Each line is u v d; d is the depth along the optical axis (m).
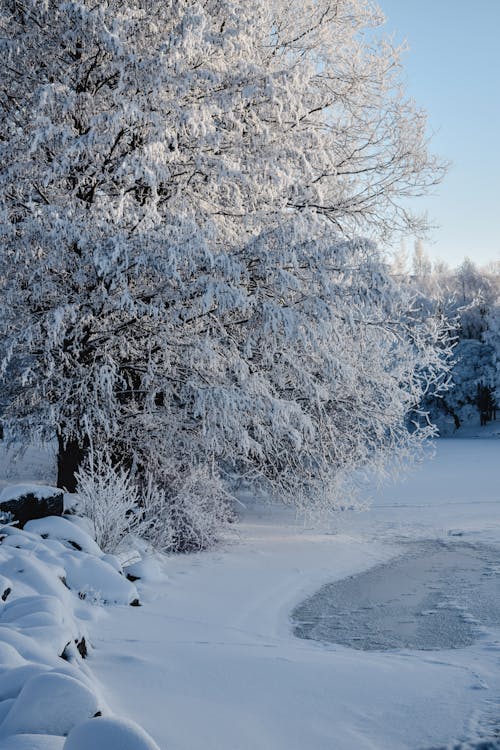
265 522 16.83
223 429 12.02
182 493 12.39
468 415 67.12
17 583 6.57
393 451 14.77
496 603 8.38
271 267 11.12
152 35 12.45
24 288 11.75
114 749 2.60
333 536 14.38
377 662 5.37
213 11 13.07
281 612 8.20
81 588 7.86
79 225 10.81
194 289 11.17
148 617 7.27
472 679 4.80
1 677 3.47
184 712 3.90
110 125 11.09
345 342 13.29
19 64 12.46
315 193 13.55
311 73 12.54
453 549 12.74
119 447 13.05
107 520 10.32
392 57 15.35
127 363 12.58
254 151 12.77
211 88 12.37
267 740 3.56
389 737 3.64
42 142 11.02
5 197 11.87
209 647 5.62
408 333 13.84
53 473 19.95
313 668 4.99
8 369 12.91
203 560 11.20
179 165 12.57
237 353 11.90
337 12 15.20
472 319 69.31
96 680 4.26
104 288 11.14
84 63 12.12
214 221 12.70
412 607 8.34
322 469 14.12
